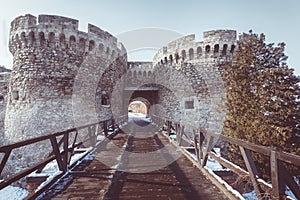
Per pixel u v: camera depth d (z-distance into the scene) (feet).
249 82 24.39
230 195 9.62
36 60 39.63
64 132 13.88
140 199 9.78
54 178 11.86
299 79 22.97
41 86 38.68
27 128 36.73
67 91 40.40
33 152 35.81
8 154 7.35
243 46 26.96
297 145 20.61
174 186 11.43
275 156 6.37
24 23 40.32
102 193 10.47
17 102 39.24
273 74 22.93
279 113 21.72
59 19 40.88
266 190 7.30
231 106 25.71
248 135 21.68
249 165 8.22
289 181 6.47
